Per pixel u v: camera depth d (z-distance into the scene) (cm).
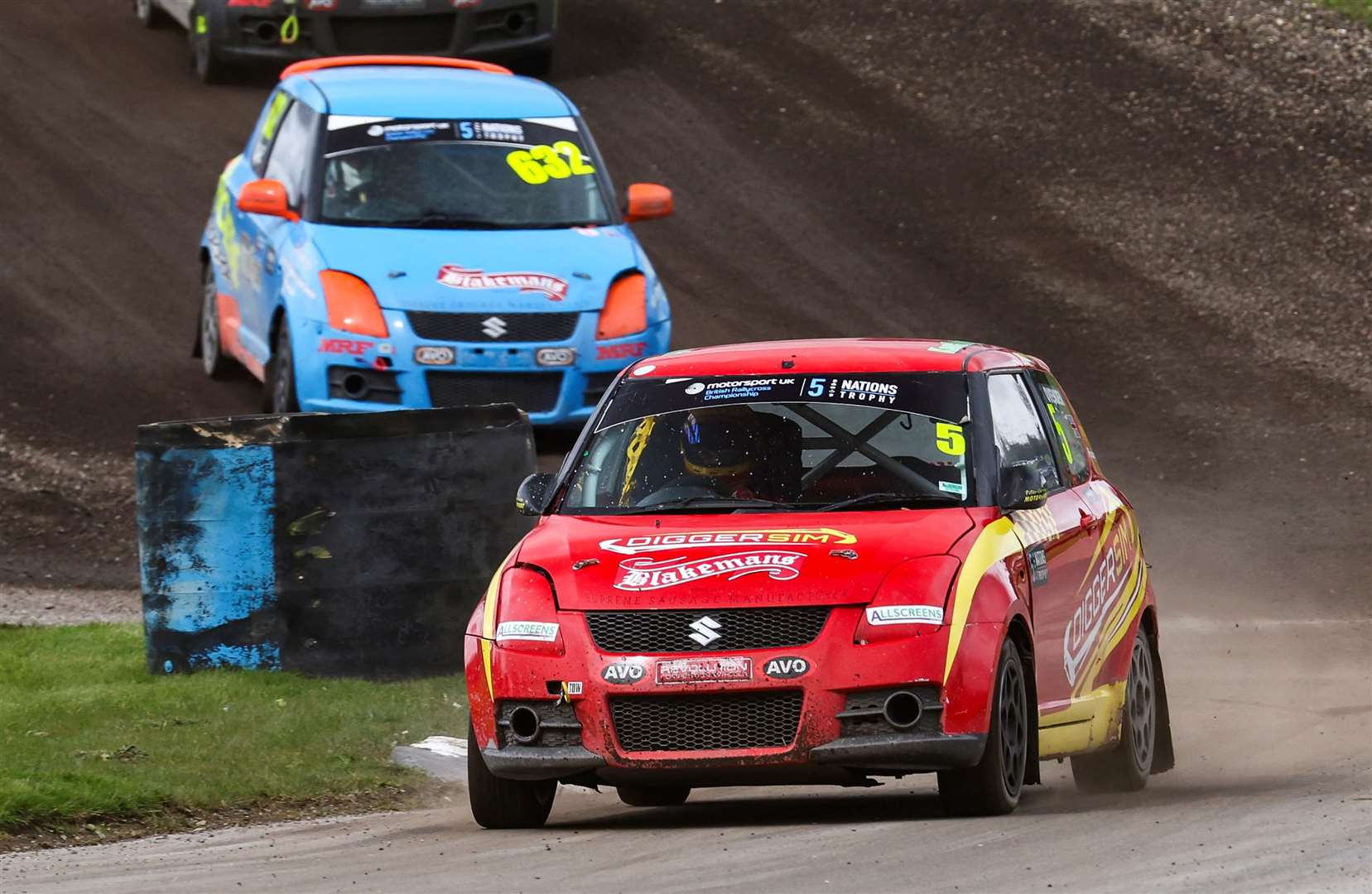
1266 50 9312
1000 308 7438
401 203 5812
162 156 8275
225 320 6391
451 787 3497
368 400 5516
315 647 4238
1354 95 8900
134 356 6775
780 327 7225
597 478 3173
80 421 6278
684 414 3200
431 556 4291
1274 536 5725
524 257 5681
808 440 3116
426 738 3800
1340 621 4975
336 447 4247
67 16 9694
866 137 8706
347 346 5488
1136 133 8675
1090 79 9112
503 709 2875
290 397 5644
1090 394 6838
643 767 2780
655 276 5869
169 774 3381
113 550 5469
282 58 8594
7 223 7694
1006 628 2844
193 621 4212
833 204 8181
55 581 5225
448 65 6638
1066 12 9694
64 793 3147
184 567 4206
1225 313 7375
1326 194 8162
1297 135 8594
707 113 8888
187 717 3859
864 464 3073
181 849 2906
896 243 7906
